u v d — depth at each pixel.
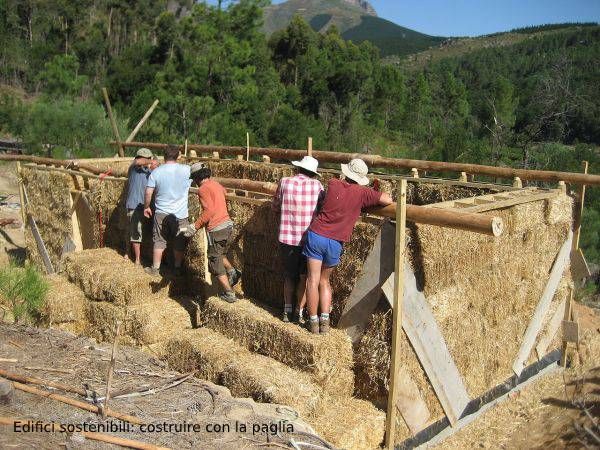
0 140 23.38
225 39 25.72
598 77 20.11
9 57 39.50
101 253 8.12
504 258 5.92
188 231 6.54
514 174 7.49
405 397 5.06
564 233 6.85
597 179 6.60
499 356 6.14
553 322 7.09
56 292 7.31
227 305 6.11
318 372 5.09
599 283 10.62
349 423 4.83
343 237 5.12
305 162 5.57
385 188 8.39
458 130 17.12
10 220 14.40
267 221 6.36
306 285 5.46
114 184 8.55
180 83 21.89
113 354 4.54
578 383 6.68
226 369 5.31
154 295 7.03
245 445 4.05
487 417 5.97
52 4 45.19
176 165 7.07
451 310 5.33
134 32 46.97
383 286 4.89
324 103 30.83
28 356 5.12
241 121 22.47
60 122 16.95
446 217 4.48
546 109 18.06
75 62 22.02
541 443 5.55
